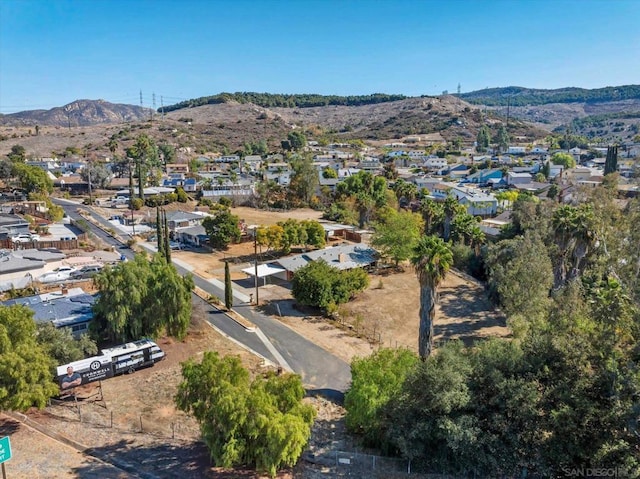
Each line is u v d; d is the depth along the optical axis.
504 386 25.00
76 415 30.17
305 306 54.81
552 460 24.47
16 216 77.88
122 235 84.62
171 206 114.31
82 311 41.84
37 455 24.59
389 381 28.92
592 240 47.03
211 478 24.20
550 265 45.41
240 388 24.36
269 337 46.53
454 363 26.47
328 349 44.75
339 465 26.62
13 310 30.30
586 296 30.88
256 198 121.81
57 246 68.50
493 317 52.97
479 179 165.00
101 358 35.22
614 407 22.67
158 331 41.56
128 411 31.41
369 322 51.50
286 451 23.02
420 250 35.09
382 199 107.19
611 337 25.00
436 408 25.75
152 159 160.50
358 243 80.50
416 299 57.84
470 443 24.72
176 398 25.58
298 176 122.75
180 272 65.94
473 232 72.19
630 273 34.25
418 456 26.28
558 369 25.55
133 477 23.62
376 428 28.73
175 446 27.47
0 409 26.89
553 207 68.81
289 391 25.84
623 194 69.44
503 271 49.00
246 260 73.00
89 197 118.50
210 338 45.00
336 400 35.94
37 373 27.30
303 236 75.62
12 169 110.56
